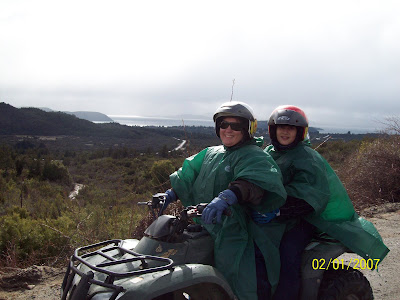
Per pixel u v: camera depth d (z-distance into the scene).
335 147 20.56
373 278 5.12
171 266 2.88
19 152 78.75
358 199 10.29
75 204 12.22
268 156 3.44
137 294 2.68
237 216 3.40
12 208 12.04
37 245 6.91
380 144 11.29
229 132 3.60
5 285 5.38
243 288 3.25
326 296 3.53
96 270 2.76
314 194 3.53
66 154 77.75
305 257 3.63
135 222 7.86
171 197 4.01
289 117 3.78
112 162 51.59
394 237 6.94
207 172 3.72
